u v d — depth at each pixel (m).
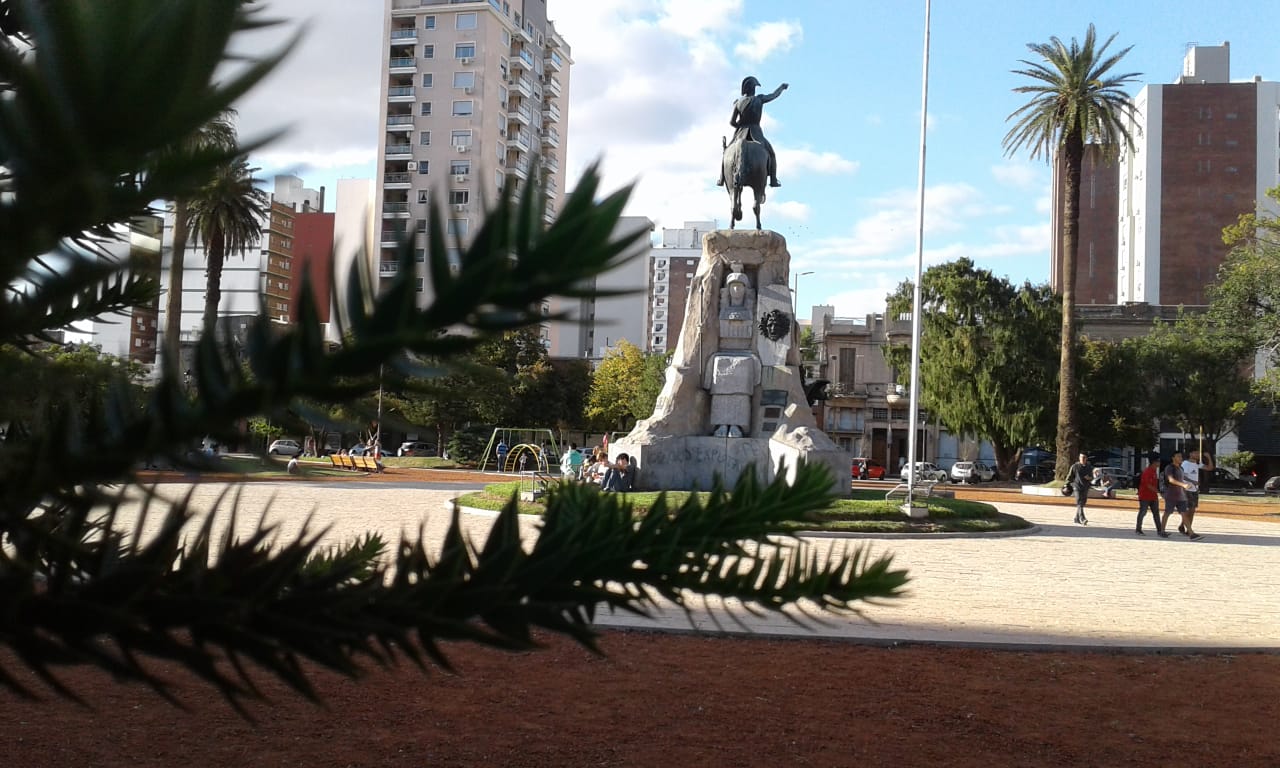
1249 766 5.28
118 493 1.24
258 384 0.94
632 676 6.88
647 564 1.59
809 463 1.73
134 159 0.83
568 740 5.33
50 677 1.09
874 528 18.28
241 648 1.18
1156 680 7.32
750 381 22.23
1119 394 52.75
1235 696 6.89
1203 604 11.40
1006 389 52.53
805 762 5.09
